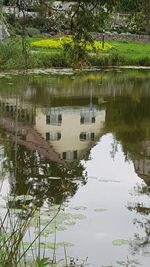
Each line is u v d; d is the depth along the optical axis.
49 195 10.16
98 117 20.44
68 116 20.33
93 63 35.84
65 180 11.37
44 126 18.66
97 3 8.19
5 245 5.31
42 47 35.47
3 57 29.38
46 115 20.30
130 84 29.89
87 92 26.33
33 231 7.87
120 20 22.58
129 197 10.43
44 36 37.44
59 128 18.67
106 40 45.22
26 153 13.93
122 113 21.22
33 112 20.59
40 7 9.06
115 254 7.72
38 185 10.75
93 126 18.97
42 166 12.52
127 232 8.56
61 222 8.52
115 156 14.21
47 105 22.33
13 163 12.52
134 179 11.87
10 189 10.16
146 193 10.76
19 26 10.13
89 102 23.62
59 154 14.40
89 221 8.81
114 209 9.62
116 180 11.72
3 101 22.41
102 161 13.70
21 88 25.70
